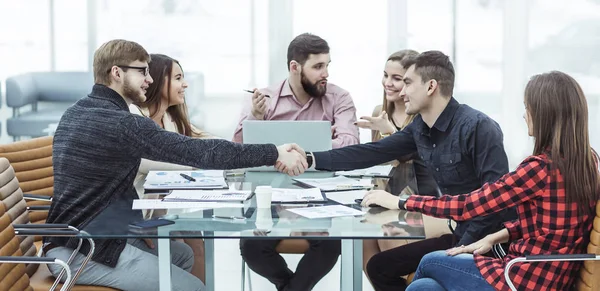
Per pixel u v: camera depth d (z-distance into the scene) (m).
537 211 2.73
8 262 2.76
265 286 4.45
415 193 3.35
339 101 4.66
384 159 3.72
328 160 3.64
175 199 3.19
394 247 3.52
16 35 6.41
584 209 2.69
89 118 3.19
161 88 4.09
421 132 3.56
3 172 3.25
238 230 2.74
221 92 6.52
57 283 3.00
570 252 2.71
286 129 3.85
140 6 6.42
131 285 3.14
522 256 2.76
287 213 2.97
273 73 6.50
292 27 6.46
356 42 6.45
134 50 3.32
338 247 3.69
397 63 4.33
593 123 6.43
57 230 2.95
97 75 3.31
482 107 6.47
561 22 6.37
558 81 2.70
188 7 6.43
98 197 3.17
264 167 3.88
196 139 3.24
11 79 6.41
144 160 3.85
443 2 6.39
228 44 6.47
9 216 2.98
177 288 3.17
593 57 6.38
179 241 3.72
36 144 3.89
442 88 3.41
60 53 6.43
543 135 2.71
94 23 6.42
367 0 6.42
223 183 3.46
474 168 3.39
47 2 6.40
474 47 6.41
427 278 2.93
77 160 3.17
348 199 3.22
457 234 3.37
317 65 4.56
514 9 6.36
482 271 2.76
